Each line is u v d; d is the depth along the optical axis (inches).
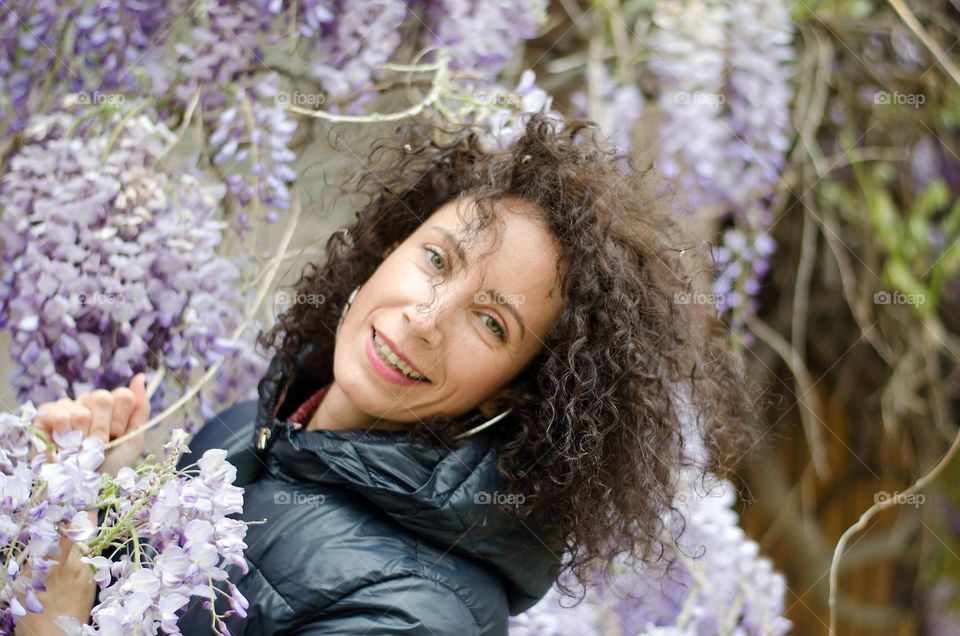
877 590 131.2
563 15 89.9
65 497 39.2
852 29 98.2
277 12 66.6
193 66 66.2
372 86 71.4
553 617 65.5
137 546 39.6
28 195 58.6
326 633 42.5
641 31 86.0
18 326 56.1
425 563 44.9
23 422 43.8
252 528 45.8
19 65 67.3
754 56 85.4
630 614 69.9
